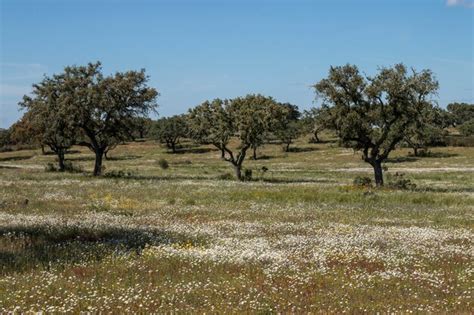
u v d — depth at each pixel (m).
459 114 177.62
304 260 17.48
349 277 15.41
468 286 14.66
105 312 11.38
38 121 64.62
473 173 76.12
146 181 56.12
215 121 65.31
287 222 27.48
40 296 12.48
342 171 84.62
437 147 120.69
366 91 52.06
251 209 33.16
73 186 48.75
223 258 17.14
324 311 11.86
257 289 13.65
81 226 24.06
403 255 18.72
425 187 53.25
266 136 65.56
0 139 147.00
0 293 12.55
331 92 52.78
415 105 52.00
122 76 66.44
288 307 12.25
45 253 17.80
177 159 121.38
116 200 37.06
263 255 17.59
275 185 52.38
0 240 19.92
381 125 54.03
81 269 15.60
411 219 29.25
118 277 14.77
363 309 12.13
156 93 67.69
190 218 28.80
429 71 51.62
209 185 51.09
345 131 53.16
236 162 65.50
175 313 11.38
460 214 31.61
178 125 137.00
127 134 69.00
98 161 67.44
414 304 12.66
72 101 63.09
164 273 15.48
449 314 11.85
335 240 21.45
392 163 100.38
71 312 11.30
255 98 65.44
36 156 127.62
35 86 65.25
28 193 41.75
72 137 69.19
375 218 29.56
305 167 96.88
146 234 22.30
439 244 21.03
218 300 12.48
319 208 33.88
